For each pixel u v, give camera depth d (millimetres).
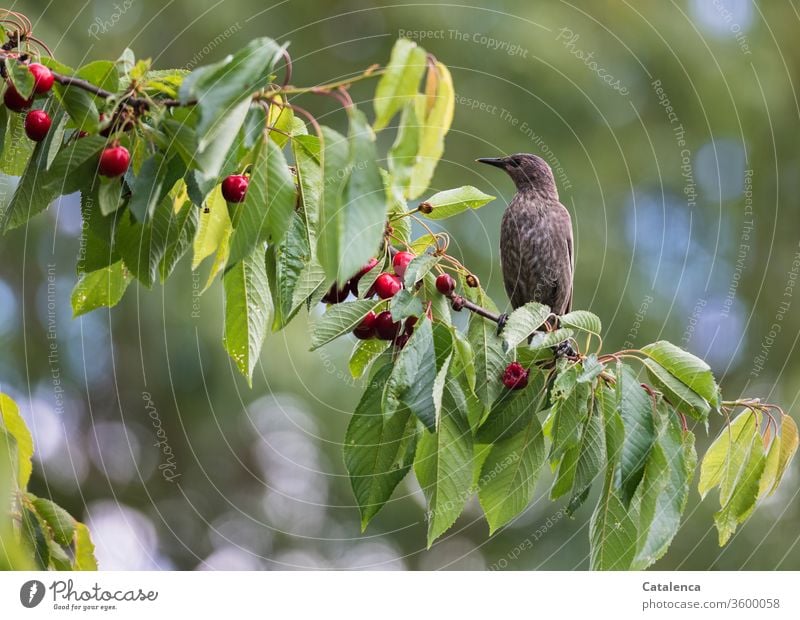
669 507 5117
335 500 13148
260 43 4102
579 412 5164
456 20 14305
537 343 5090
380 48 14289
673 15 14992
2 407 4848
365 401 5035
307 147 4762
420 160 3994
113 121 4578
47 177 4711
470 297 5434
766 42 15461
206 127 3947
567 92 14344
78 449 12656
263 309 5066
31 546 4812
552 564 13273
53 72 4598
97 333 12414
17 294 12578
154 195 4457
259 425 12281
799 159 15320
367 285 5305
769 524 12945
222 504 13023
